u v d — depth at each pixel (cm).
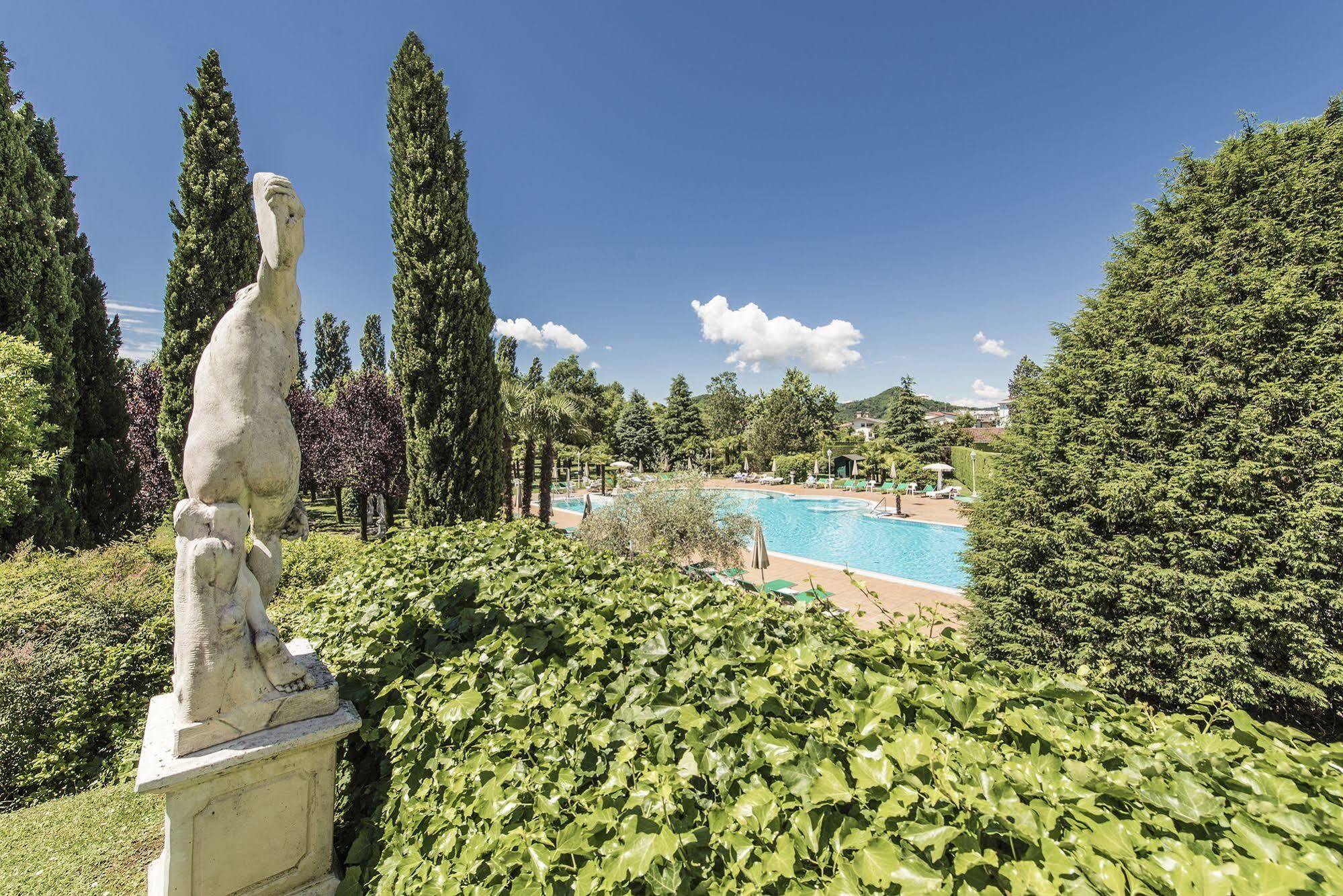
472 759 227
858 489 3300
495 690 265
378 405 1498
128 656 477
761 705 210
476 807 203
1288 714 529
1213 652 530
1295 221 546
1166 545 572
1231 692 518
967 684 222
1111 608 602
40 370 880
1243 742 194
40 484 866
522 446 2103
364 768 295
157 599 534
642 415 4991
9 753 420
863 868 135
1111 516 608
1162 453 590
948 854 144
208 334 1101
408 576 437
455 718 242
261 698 242
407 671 311
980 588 720
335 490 2062
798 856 148
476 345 971
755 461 4475
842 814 159
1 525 752
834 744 183
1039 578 646
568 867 169
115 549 654
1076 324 706
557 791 201
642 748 209
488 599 365
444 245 943
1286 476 520
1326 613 498
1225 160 598
